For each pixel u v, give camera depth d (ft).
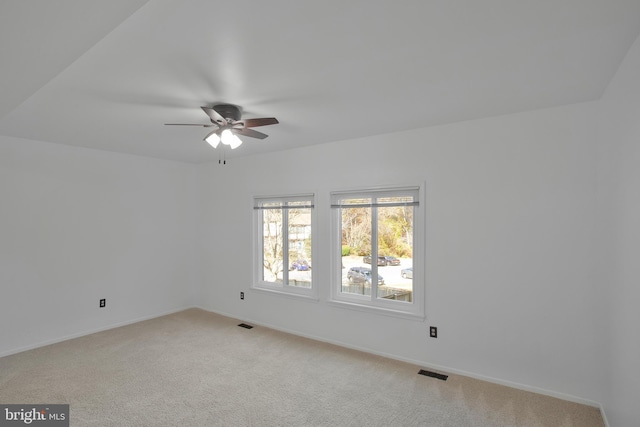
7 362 10.99
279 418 7.98
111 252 14.56
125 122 9.95
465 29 5.16
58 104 8.33
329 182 12.78
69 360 11.16
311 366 10.74
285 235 14.48
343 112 9.14
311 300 13.28
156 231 16.20
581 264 8.46
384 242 11.84
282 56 5.94
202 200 17.47
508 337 9.41
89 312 13.84
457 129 10.16
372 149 11.75
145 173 15.76
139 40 5.33
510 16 4.82
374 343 11.75
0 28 4.44
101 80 6.89
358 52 5.85
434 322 10.55
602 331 8.18
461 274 10.09
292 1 4.36
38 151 12.50
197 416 8.04
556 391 8.77
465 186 10.04
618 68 6.52
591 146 8.34
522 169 9.20
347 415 8.10
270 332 14.03
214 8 4.49
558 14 4.77
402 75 6.81
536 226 9.02
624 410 6.49
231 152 14.67
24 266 12.16
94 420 7.82
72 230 13.39
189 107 8.57
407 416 8.06
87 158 13.83
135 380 9.78
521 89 7.61
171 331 14.10
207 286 17.26
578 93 7.87
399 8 4.57
